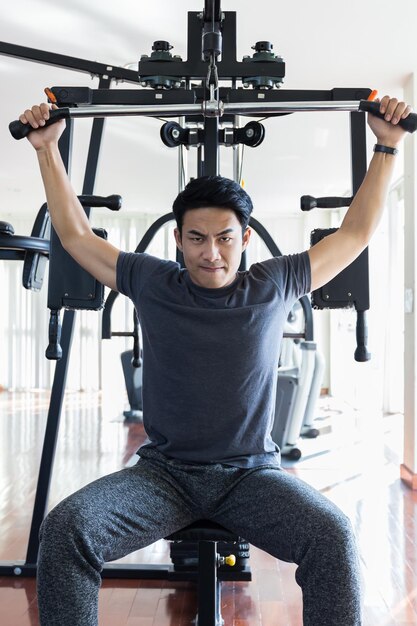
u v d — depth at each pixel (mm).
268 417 1391
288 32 3182
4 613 2262
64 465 4438
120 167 6117
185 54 3477
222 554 2400
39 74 3707
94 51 3430
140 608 2322
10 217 8883
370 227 1484
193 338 1334
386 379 6863
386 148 1477
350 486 3916
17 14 3018
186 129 1815
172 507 1312
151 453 1391
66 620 1129
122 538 1224
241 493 1307
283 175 6336
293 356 5578
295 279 1445
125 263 1450
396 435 5590
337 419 6527
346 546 1141
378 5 2916
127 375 6578
